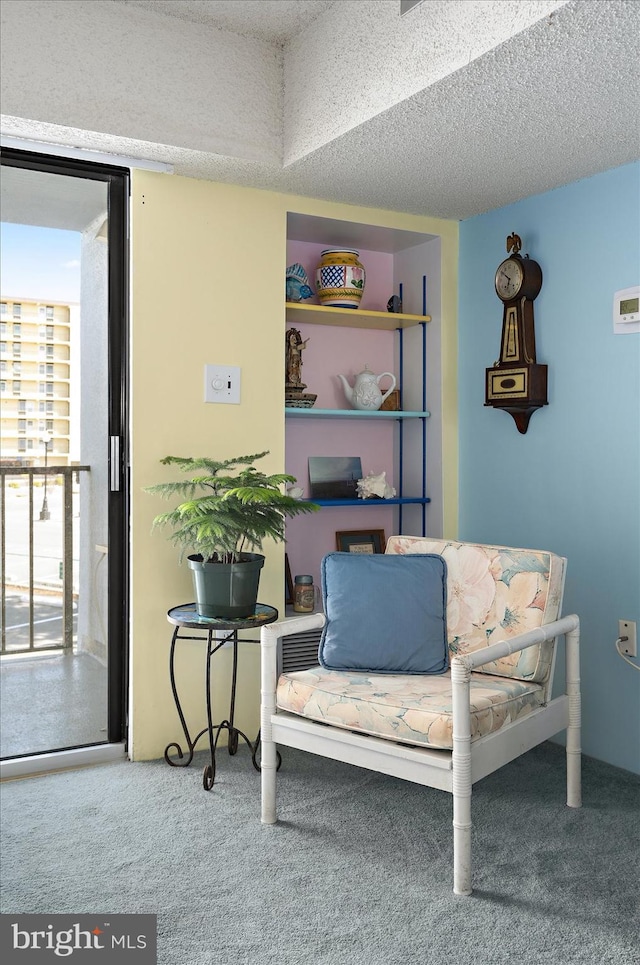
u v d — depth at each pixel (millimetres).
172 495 2680
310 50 2432
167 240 2656
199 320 2721
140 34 2334
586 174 2680
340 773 2557
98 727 2742
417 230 3182
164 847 2064
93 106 2271
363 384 3223
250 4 2318
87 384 2664
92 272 2662
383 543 3469
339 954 1636
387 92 2111
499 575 2342
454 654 2363
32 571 2639
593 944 1675
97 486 2697
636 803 2338
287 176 2682
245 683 2846
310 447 3322
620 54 1807
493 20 1775
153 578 2660
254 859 2008
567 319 2807
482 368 3180
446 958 1627
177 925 1729
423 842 2102
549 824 2199
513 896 1848
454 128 2254
